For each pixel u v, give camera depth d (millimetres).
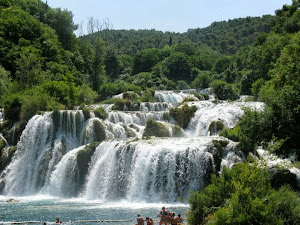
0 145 48031
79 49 96625
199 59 176375
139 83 120250
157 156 36125
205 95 73250
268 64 80875
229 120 48531
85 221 25859
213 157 34875
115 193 37719
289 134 29656
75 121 48750
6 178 45500
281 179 30219
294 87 30906
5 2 92500
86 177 40844
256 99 68375
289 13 120188
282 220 16547
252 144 32375
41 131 47781
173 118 52375
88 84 83000
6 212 29781
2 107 55531
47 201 36656
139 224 23250
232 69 120375
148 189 35812
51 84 61469
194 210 21516
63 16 99750
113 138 45750
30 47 76562
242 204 17141
